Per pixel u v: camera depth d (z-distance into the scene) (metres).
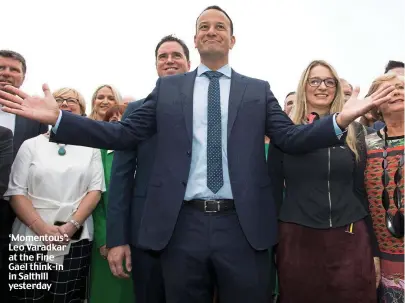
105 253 2.49
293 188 1.99
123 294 2.53
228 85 1.91
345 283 1.82
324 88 2.12
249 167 1.74
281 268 1.93
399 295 1.89
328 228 1.87
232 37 2.03
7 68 2.74
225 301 1.70
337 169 1.92
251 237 1.68
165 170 1.78
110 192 2.14
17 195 2.30
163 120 1.84
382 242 1.97
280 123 1.83
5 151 2.20
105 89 3.46
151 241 1.73
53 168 2.35
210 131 1.77
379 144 2.04
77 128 1.67
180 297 1.70
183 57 2.66
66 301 2.27
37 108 1.64
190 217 1.72
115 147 1.80
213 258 1.68
